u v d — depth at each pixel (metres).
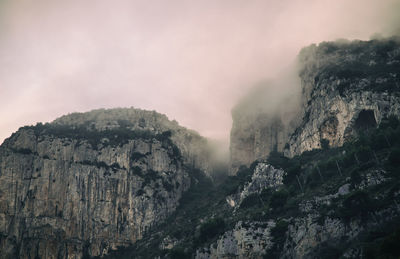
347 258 169.25
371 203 184.62
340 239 185.25
